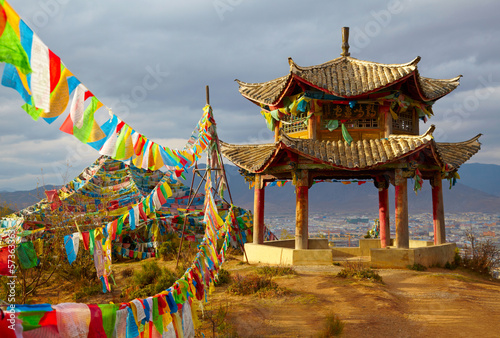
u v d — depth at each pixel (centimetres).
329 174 2491
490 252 2664
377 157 2292
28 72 527
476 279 2278
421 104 2570
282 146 2334
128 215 1080
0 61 496
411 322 1452
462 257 2681
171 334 792
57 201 2311
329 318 1391
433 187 2686
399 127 2564
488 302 1716
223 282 2003
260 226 2736
